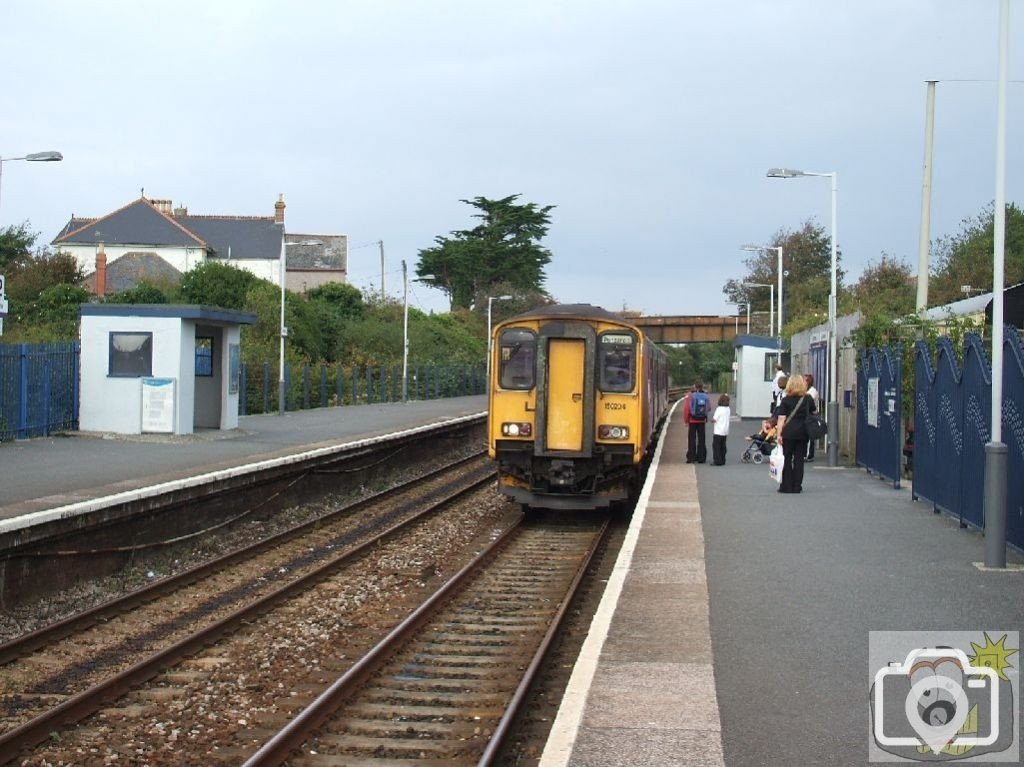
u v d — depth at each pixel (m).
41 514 12.48
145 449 21.97
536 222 83.62
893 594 9.88
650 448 26.38
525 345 18.94
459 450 36.25
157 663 9.66
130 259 68.25
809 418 17.56
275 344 46.22
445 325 72.06
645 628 8.70
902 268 64.94
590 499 18.98
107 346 24.61
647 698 6.90
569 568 15.09
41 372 24.00
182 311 24.53
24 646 10.27
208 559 15.72
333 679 9.50
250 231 78.62
